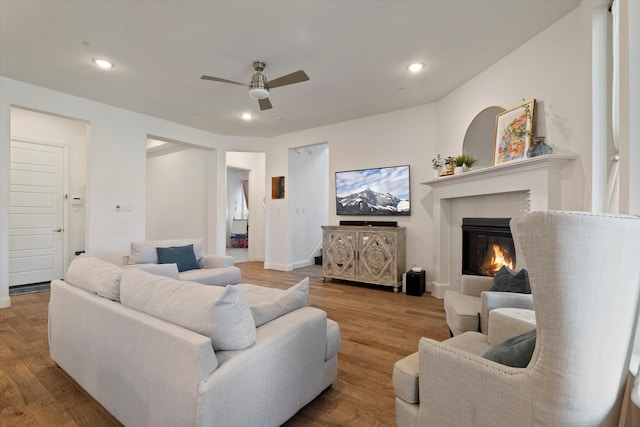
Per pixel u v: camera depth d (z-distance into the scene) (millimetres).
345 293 4438
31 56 3176
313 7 2434
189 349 1186
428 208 4547
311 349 1716
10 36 2828
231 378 1240
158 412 1312
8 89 3662
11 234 4785
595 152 2211
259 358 1372
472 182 3473
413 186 4684
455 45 2988
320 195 7305
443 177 3770
